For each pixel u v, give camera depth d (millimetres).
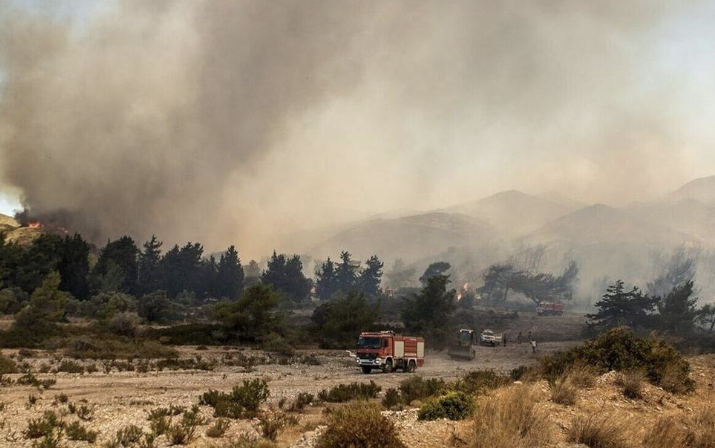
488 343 83750
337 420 11375
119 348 42562
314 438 12031
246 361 42188
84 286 109688
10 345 43250
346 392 23641
